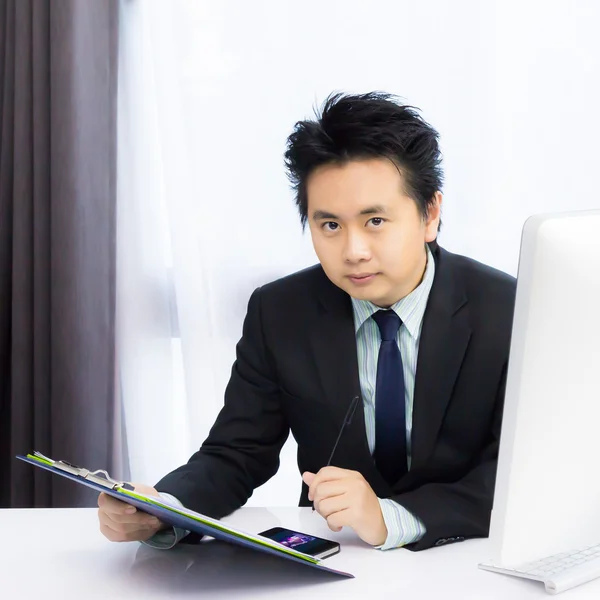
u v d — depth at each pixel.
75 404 2.31
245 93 2.34
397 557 1.06
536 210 2.27
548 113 2.25
